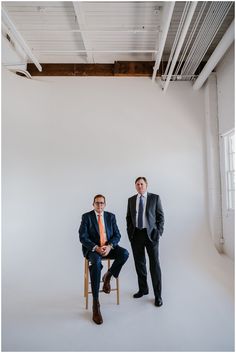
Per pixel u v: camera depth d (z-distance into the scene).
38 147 4.66
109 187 4.70
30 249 4.27
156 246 2.96
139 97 4.95
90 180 4.71
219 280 3.58
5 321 2.63
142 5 3.65
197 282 3.52
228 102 4.34
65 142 4.77
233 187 4.47
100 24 4.02
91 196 4.66
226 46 3.64
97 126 4.85
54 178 4.65
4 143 4.33
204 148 4.86
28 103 4.64
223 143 4.58
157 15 3.83
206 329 2.47
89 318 2.68
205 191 4.77
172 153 4.84
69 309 2.87
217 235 4.59
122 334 2.41
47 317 2.71
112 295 3.20
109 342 2.29
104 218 3.14
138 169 4.77
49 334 2.42
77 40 4.47
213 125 4.76
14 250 4.17
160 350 2.18
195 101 4.96
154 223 3.02
